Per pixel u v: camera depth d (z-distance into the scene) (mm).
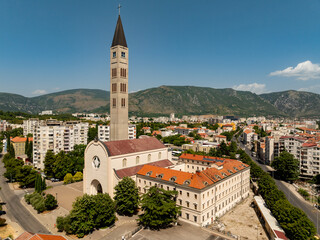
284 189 129625
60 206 96438
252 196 113188
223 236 70188
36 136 162000
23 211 93312
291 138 163000
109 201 77875
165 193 75500
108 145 97625
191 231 72812
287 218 70938
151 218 71938
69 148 172875
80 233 71375
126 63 120688
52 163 135875
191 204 77125
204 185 77750
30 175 122125
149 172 93500
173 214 73500
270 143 189250
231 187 97062
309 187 133125
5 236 72188
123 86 119625
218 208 86750
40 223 82688
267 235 74375
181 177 82938
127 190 82875
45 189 118688
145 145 111938
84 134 188000
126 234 70500
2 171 160000
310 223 68688
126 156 99250
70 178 128375
